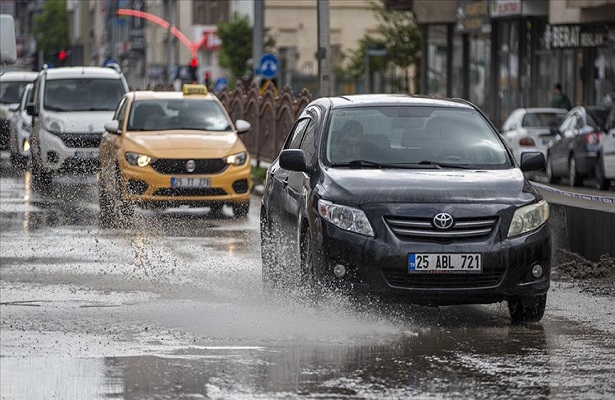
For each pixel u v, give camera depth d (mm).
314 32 158250
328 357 19297
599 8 81750
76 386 17297
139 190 42062
